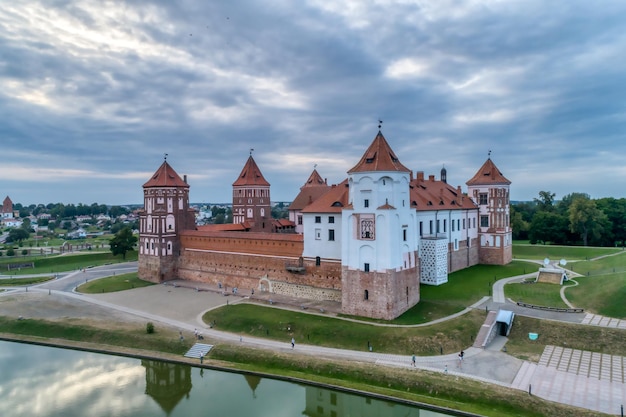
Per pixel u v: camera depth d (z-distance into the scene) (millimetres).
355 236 70938
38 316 79438
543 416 44094
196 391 54812
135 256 154500
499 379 51094
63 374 59688
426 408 47219
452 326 63656
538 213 146000
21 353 66875
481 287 83188
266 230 131250
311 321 69188
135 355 63375
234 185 131375
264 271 90250
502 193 107438
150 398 53031
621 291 70000
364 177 69812
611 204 143625
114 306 84250
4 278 119312
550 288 80438
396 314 68938
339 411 51219
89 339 69250
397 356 57938
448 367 54312
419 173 106625
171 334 68000
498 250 107625
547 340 60219
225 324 71375
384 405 49406
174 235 106125
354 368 54625
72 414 49000
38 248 196375
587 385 49406
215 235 99000
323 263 81500
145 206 106312
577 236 140250
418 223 85875
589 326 61188
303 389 53438
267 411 50062
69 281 112188
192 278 103625
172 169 108625
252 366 58156
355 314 71312
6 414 48969
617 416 43406
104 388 55656
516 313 67750
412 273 73875
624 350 55531
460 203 103500
